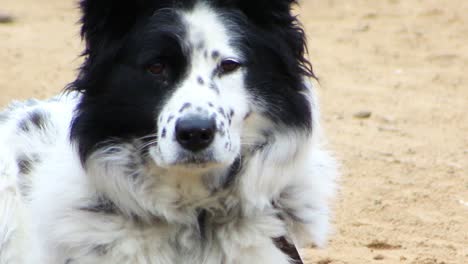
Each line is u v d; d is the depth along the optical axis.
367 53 27.17
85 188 11.17
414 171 17.67
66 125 12.29
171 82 10.68
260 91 10.92
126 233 11.02
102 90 10.88
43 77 25.25
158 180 10.97
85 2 10.90
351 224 15.29
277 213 11.45
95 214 11.08
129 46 10.76
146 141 10.81
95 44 10.91
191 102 10.38
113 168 10.95
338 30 29.67
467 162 18.19
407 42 28.02
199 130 10.17
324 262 13.75
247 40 10.84
